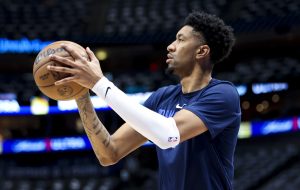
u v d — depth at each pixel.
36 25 15.70
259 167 14.36
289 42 15.34
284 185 13.32
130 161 15.09
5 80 15.68
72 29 15.55
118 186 14.55
